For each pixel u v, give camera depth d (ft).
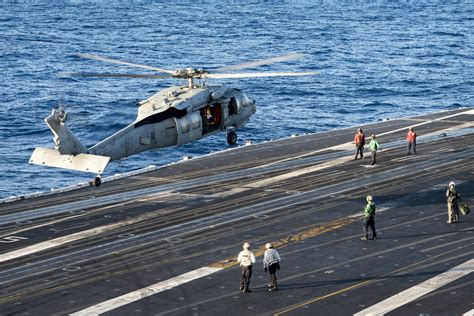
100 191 362.74
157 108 356.59
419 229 300.81
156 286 248.52
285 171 393.29
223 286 247.91
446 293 238.48
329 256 273.33
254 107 408.05
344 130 494.59
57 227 309.42
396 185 363.97
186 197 349.82
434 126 499.51
